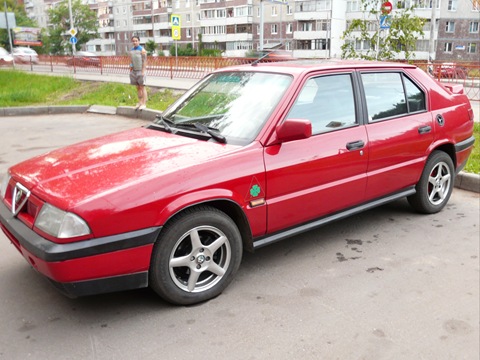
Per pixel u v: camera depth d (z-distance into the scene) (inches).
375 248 174.1
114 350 115.3
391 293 142.5
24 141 372.2
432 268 158.9
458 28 2343.8
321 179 156.2
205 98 172.9
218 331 123.0
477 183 241.0
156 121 175.3
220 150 139.9
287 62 179.8
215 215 133.2
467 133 214.7
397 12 436.5
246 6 2864.2
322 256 167.3
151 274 126.6
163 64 868.6
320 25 2618.1
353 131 166.1
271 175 142.6
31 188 128.8
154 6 3427.7
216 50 2847.0
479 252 171.2
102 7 3814.0
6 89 805.9
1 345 116.9
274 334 121.9
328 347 116.8
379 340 119.8
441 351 115.9
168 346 116.9
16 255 167.8
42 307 134.2
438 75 657.0
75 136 393.7
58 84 833.5
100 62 998.4
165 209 122.9
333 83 166.1
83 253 113.7
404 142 182.2
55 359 111.9
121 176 125.9
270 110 149.4
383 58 426.3
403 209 216.4
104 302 136.9
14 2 3503.9
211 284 137.4
